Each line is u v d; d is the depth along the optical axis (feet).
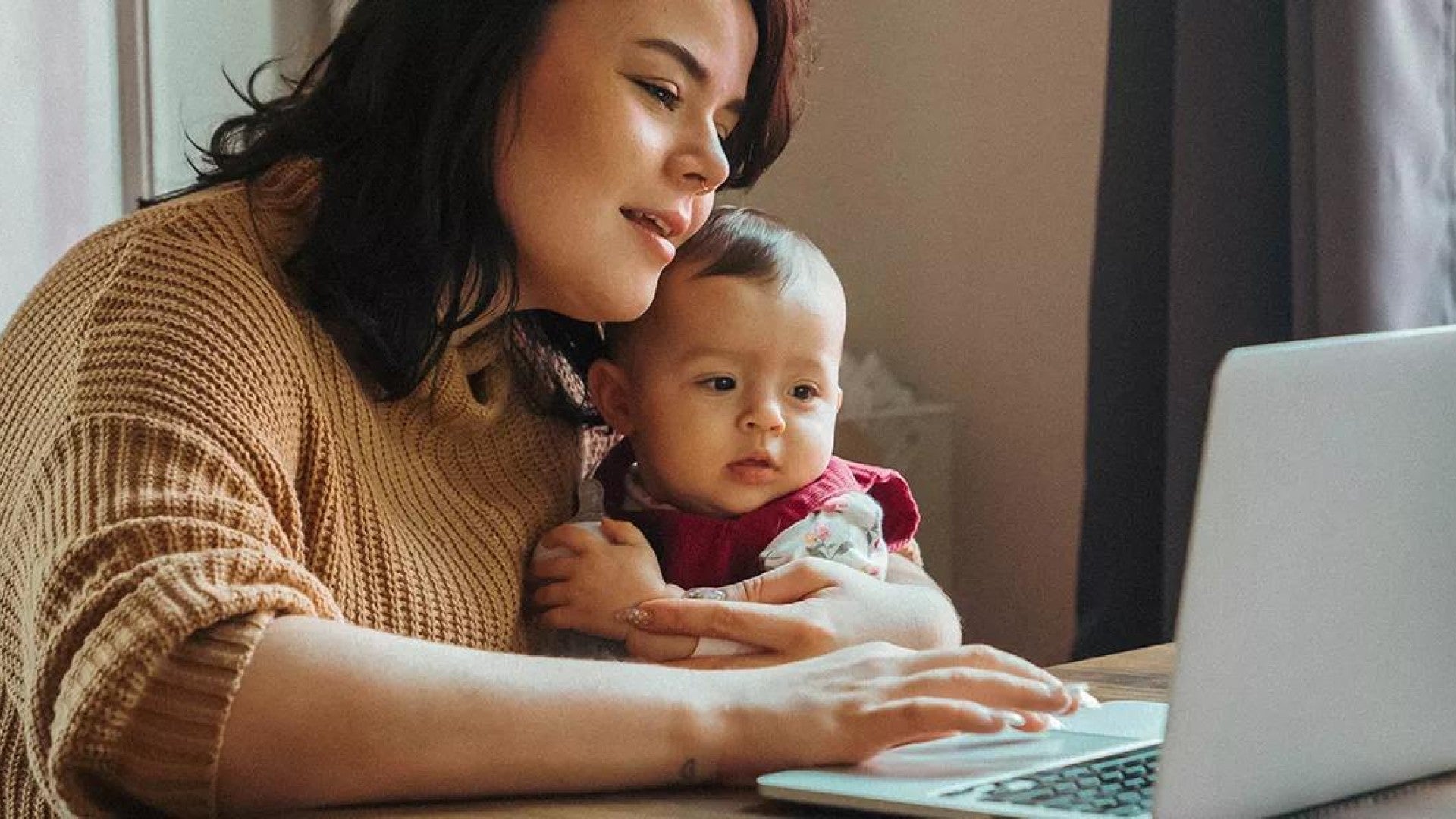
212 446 3.13
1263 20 7.05
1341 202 6.63
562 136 3.94
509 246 4.02
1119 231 7.61
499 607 4.06
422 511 4.00
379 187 3.90
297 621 2.81
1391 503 2.61
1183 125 7.15
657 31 3.96
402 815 2.70
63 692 2.72
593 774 2.80
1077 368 8.91
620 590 4.14
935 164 9.50
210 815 2.71
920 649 4.16
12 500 3.26
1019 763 2.96
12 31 7.07
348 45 4.09
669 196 4.08
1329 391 2.45
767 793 2.75
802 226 10.00
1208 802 2.44
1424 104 6.71
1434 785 2.97
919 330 9.62
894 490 5.02
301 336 3.67
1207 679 2.35
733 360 4.58
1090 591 7.68
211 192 3.89
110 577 2.79
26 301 3.67
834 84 9.89
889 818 2.65
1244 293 7.07
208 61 7.68
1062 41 8.93
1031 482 9.12
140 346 3.26
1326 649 2.55
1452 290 6.77
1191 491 7.13
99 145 7.40
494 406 4.27
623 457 4.91
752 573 4.52
